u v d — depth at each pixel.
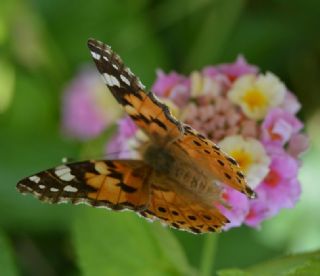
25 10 0.40
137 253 0.31
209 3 0.38
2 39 0.40
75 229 0.32
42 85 0.40
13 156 0.38
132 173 0.27
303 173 0.35
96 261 0.31
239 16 0.38
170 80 0.30
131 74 0.27
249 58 0.38
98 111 0.39
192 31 0.39
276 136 0.29
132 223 0.31
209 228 0.27
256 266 0.29
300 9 0.38
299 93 0.37
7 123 0.39
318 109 0.37
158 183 0.27
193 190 0.27
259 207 0.29
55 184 0.27
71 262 0.37
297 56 0.38
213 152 0.27
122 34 0.39
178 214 0.27
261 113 0.29
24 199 0.37
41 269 0.37
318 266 0.28
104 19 0.40
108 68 0.27
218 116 0.29
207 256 0.31
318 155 0.35
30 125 0.39
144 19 0.39
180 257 0.31
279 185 0.29
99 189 0.27
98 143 0.39
